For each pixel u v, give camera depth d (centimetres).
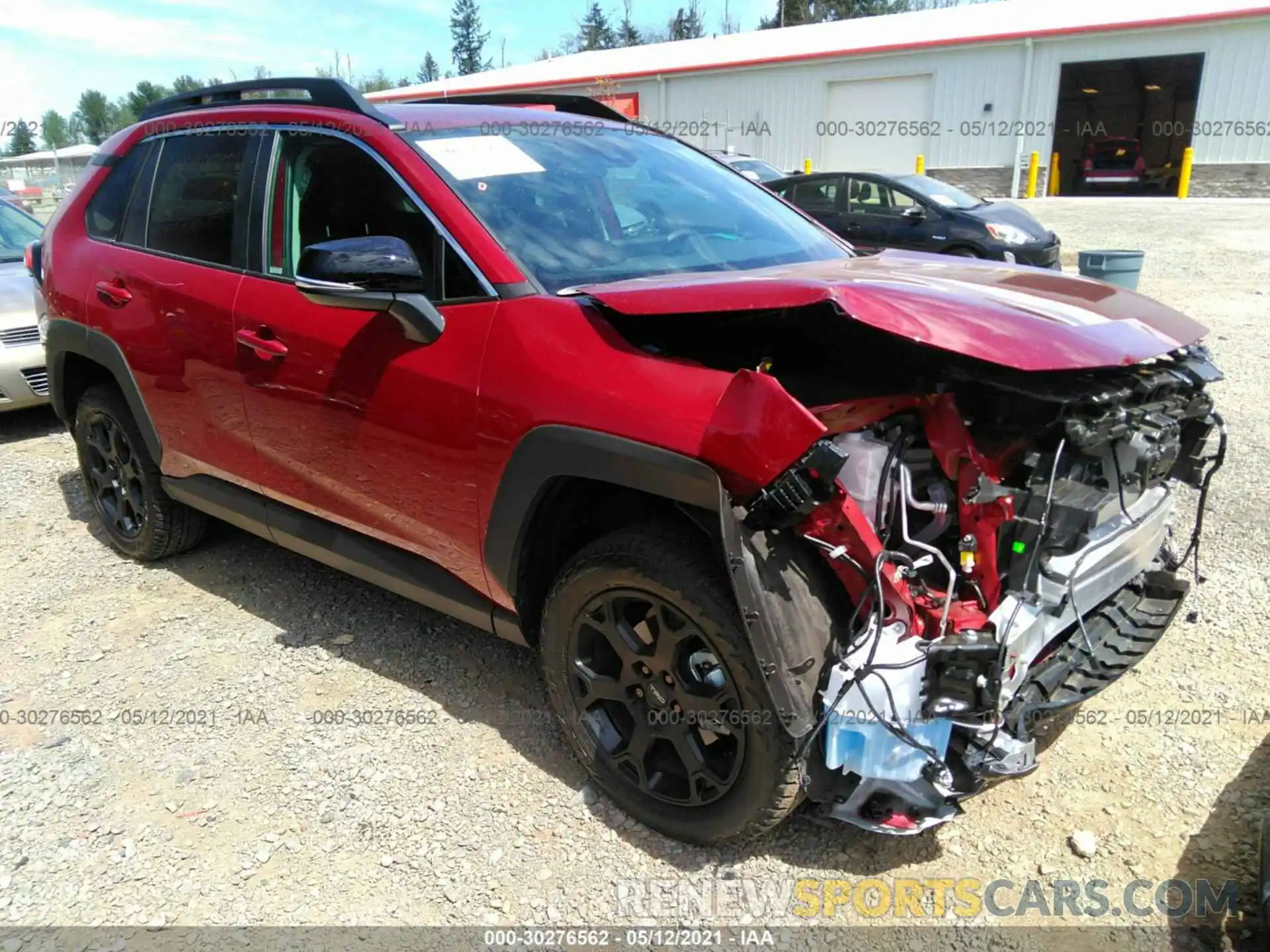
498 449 239
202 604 377
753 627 195
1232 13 1897
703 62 2525
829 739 202
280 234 305
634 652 230
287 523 327
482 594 269
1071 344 200
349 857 241
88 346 380
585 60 3095
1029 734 217
